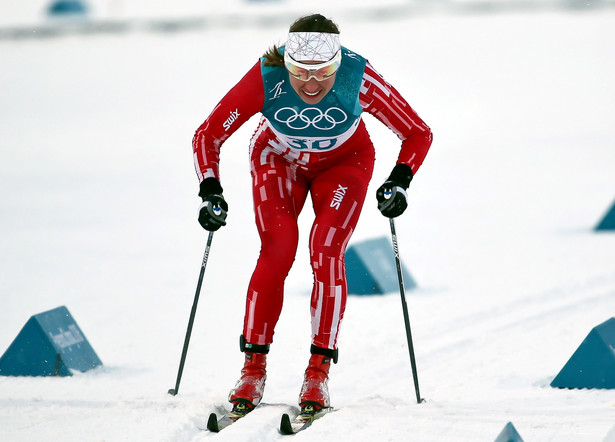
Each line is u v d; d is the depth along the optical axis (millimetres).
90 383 14469
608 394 12711
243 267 26203
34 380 14734
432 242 28594
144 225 34281
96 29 135375
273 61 11961
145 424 11375
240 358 16359
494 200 36812
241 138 60750
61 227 34062
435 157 49938
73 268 26375
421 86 78500
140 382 14578
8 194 42562
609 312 18266
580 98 69438
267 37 118438
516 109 66188
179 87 86125
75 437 10961
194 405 12406
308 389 11984
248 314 12156
